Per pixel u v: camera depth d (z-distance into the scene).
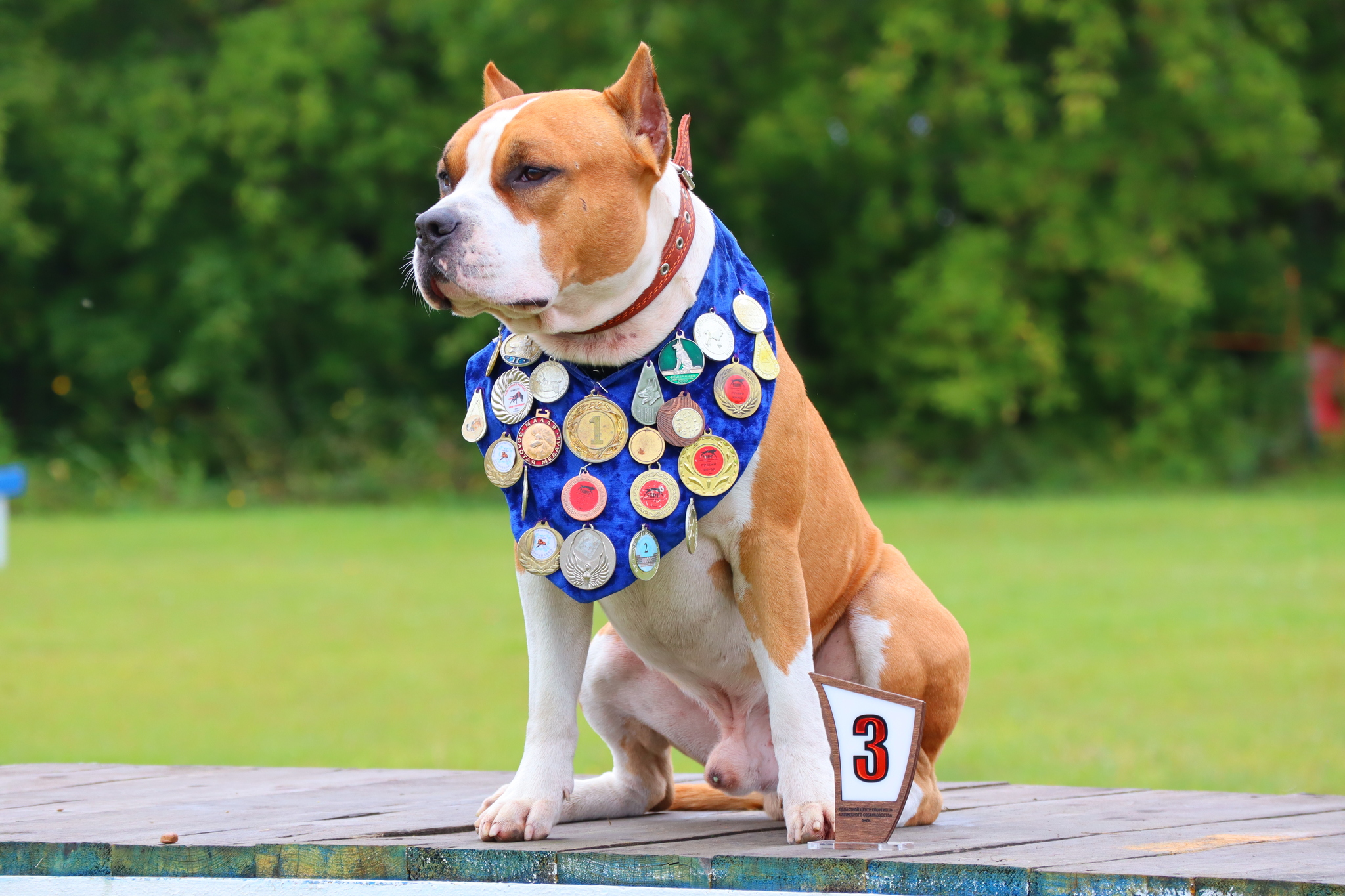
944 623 3.79
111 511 20.03
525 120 3.20
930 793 3.76
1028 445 22.31
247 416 22.62
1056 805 4.16
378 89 22.50
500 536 15.98
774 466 3.41
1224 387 23.05
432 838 3.46
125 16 23.97
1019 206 21.44
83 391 23.38
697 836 3.54
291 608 11.05
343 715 7.60
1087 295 22.91
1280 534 14.93
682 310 3.43
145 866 3.31
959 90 20.89
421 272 3.17
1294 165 21.56
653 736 4.02
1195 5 20.56
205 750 6.80
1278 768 6.44
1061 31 22.41
